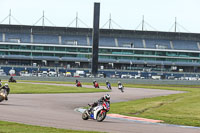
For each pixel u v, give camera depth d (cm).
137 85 15312
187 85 16662
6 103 5188
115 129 2925
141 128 3078
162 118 4038
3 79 15988
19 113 3822
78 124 3167
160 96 8325
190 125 3562
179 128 3256
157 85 16025
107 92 9756
